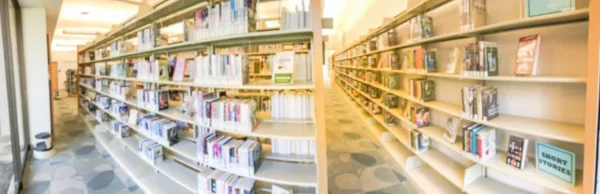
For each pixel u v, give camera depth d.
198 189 2.34
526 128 1.66
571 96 1.68
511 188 2.11
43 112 4.29
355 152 3.90
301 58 2.22
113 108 4.20
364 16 7.29
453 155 2.76
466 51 2.04
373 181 2.99
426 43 2.96
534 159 1.89
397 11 4.55
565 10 1.39
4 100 2.82
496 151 2.12
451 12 2.65
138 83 3.88
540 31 1.78
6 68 2.88
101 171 3.30
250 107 2.03
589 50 1.28
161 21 2.89
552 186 1.54
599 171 1.31
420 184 2.73
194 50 2.92
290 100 2.28
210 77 2.14
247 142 2.21
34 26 4.20
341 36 12.15
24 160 3.50
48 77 4.34
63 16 7.18
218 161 2.18
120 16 7.25
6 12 2.97
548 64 1.74
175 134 2.70
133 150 3.34
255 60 3.55
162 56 3.25
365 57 5.79
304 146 2.30
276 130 2.06
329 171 3.25
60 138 4.77
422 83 2.87
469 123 2.42
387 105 4.07
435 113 3.06
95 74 5.40
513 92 2.02
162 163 2.91
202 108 2.23
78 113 7.08
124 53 3.50
